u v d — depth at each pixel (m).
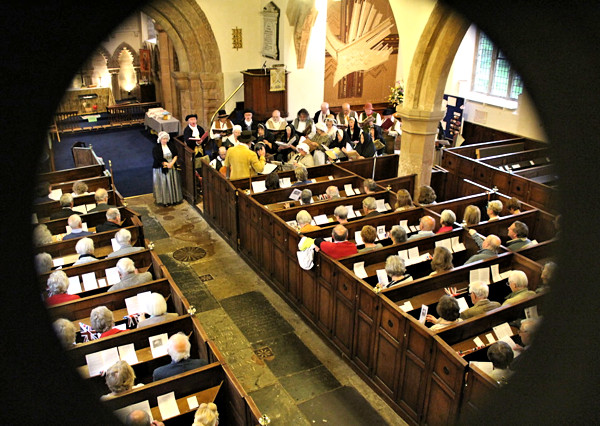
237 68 14.08
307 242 6.50
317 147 10.56
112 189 9.10
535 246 6.54
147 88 19.52
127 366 4.23
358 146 10.93
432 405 4.98
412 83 8.89
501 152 12.38
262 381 6.12
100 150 15.39
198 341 5.10
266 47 13.80
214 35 13.42
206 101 13.97
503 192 10.33
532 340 2.14
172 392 4.36
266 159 10.52
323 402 5.79
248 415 4.13
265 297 7.85
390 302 5.34
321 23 13.60
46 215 8.34
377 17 16.77
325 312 6.68
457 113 14.81
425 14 8.12
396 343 5.37
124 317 5.54
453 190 10.78
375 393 5.91
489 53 14.13
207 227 10.17
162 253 9.15
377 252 6.41
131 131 17.66
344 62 16.84
